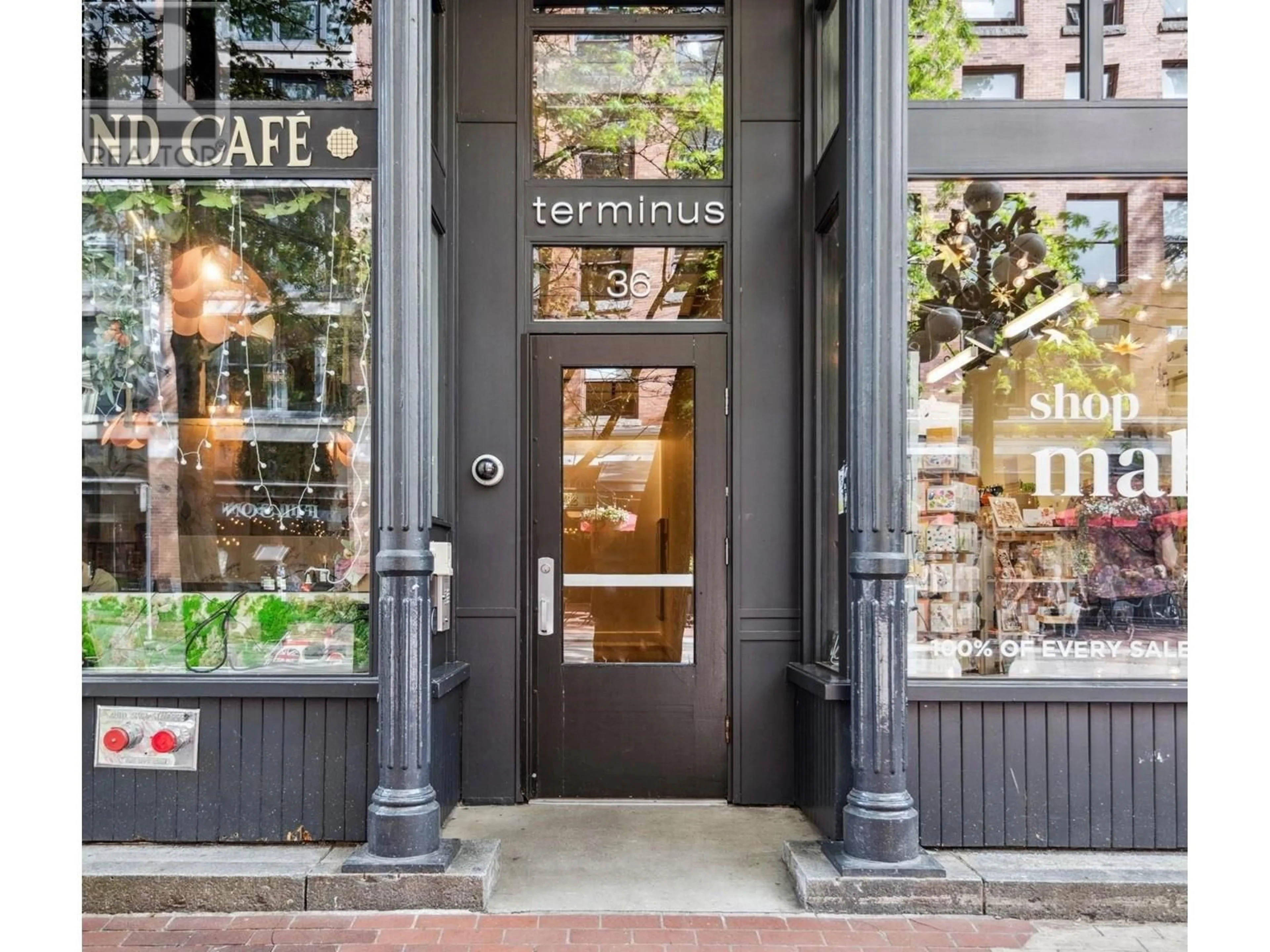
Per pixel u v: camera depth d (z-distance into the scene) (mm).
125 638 3910
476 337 4594
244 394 4023
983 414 3959
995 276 3947
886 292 3471
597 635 4578
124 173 3943
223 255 4055
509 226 4625
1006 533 3916
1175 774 3658
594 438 4617
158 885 3324
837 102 4320
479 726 4496
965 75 3953
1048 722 3676
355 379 3973
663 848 3926
